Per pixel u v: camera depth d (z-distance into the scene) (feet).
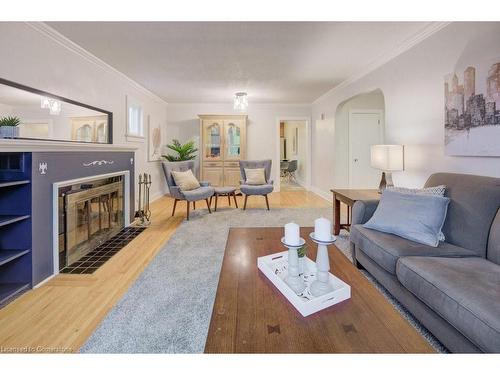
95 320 5.27
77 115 9.65
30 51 7.50
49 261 7.05
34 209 6.54
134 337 4.78
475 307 3.49
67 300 5.98
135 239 10.15
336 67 12.28
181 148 19.54
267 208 15.58
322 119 19.10
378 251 5.77
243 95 17.21
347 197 8.95
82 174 8.46
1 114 6.60
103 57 10.70
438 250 5.37
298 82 14.93
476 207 5.61
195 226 12.00
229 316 3.41
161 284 6.70
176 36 8.93
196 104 20.97
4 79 6.70
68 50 9.20
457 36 7.34
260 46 9.82
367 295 3.89
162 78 13.88
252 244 6.13
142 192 16.31
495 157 6.32
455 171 7.56
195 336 4.82
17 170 6.36
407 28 8.39
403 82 9.87
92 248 9.01
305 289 4.00
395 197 6.73
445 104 7.73
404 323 3.27
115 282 6.82
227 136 20.36
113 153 10.46
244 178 17.03
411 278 4.67
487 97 6.41
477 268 4.50
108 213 10.23
